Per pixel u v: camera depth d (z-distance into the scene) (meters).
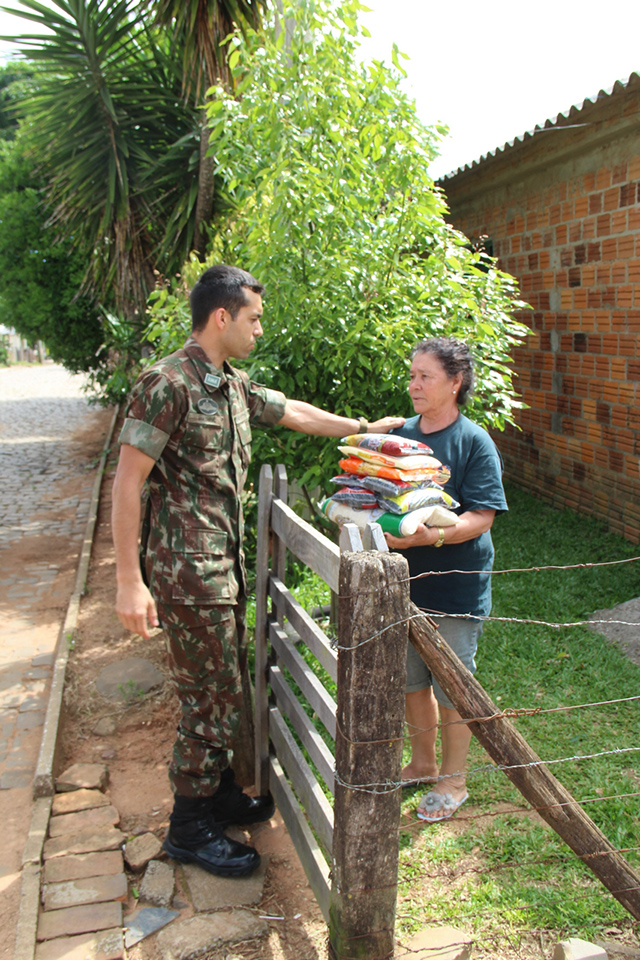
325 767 2.05
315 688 2.17
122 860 2.60
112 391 10.11
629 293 5.50
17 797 3.03
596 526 5.97
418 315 3.56
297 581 4.68
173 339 4.23
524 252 7.02
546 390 6.81
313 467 3.71
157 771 3.20
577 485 6.39
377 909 1.82
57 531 7.29
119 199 7.40
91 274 9.16
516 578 4.95
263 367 3.55
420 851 2.58
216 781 2.49
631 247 5.44
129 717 3.65
